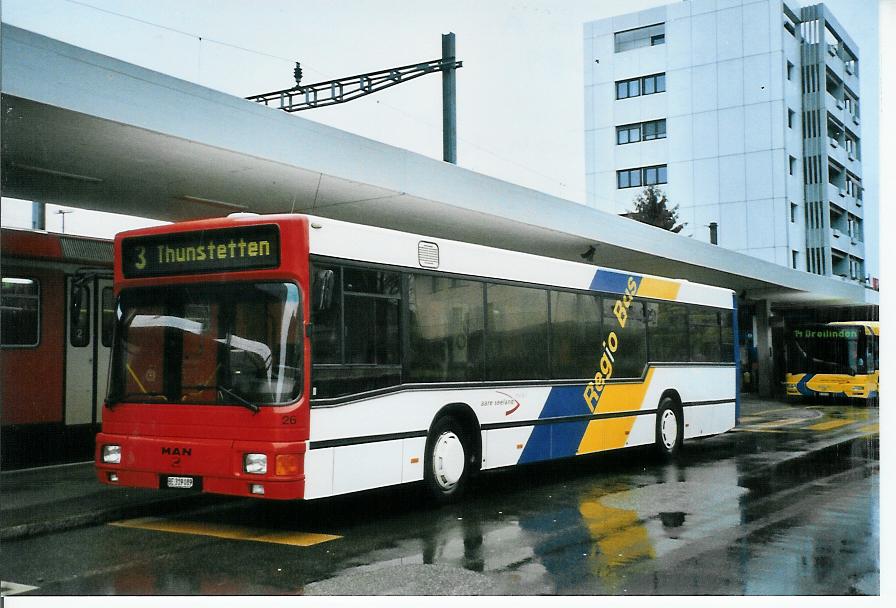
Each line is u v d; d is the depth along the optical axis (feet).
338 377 26.16
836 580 20.75
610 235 65.57
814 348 102.94
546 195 57.36
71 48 30.19
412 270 29.71
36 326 38.65
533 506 31.27
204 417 25.49
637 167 155.63
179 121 33.83
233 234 26.04
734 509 30.50
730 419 52.06
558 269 37.73
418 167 46.03
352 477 26.43
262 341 25.22
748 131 141.79
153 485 26.03
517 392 34.47
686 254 78.74
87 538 25.64
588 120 157.89
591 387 39.11
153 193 45.70
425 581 20.61
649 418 43.68
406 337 29.19
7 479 34.73
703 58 146.72
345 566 22.09
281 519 28.76
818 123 146.10
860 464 44.19
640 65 155.43
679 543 24.76
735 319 53.78
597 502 32.14
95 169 39.60
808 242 146.41
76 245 40.16
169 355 26.50
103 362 41.65
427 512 29.99
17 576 21.20
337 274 26.58
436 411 30.25
